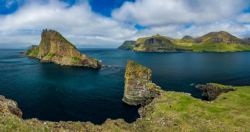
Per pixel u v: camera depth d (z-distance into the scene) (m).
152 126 45.69
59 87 104.12
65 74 142.62
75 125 42.00
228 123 46.44
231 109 54.94
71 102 80.81
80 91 96.94
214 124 45.50
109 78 129.25
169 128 44.09
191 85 112.19
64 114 68.62
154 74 146.12
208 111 53.16
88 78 128.62
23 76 132.12
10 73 142.88
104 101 82.69
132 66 83.50
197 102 60.09
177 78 131.38
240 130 42.69
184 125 45.19
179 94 67.88
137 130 44.25
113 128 43.31
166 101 61.81
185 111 53.25
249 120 47.69
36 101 80.81
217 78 132.50
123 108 75.31
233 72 156.75
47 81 117.88
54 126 39.47
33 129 34.16
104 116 67.62
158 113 53.38
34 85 107.44
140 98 78.81
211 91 91.88
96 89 100.75
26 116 65.81
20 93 91.81
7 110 42.34
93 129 41.59
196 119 48.31
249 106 57.81
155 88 78.62
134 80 79.62
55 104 77.88
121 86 107.62
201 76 139.00
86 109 73.44
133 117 67.25
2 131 29.91
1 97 53.31
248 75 143.12
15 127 32.69
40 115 67.12
